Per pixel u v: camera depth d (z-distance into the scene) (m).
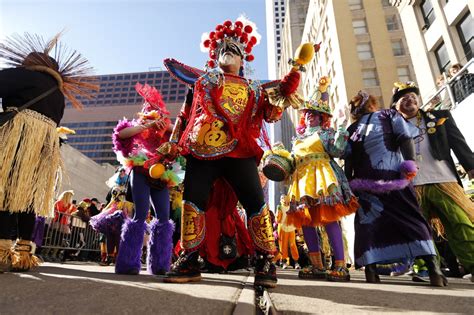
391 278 3.89
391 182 2.89
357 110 3.62
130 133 3.20
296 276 4.18
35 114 2.44
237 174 2.29
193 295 1.45
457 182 3.40
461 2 12.31
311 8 35.06
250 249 2.64
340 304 1.36
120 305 1.13
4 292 1.30
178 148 2.46
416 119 3.70
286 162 3.49
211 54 2.77
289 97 2.42
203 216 2.29
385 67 25.31
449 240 3.18
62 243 7.56
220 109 2.31
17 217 2.53
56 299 1.19
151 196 3.36
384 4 27.39
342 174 3.26
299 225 3.30
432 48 14.01
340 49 26.08
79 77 2.84
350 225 11.04
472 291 2.04
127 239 3.09
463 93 6.95
